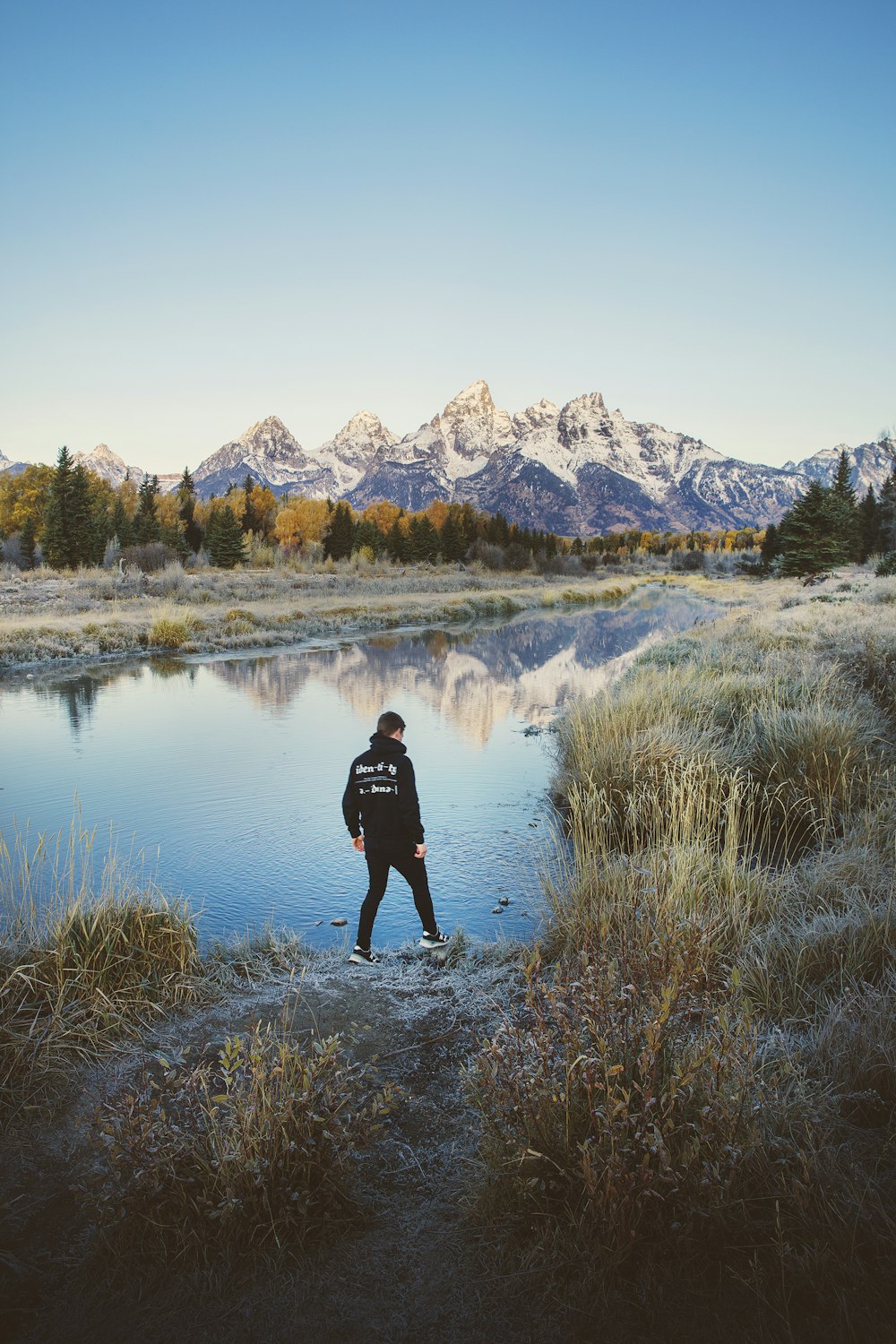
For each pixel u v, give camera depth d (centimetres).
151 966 434
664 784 688
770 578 5919
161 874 637
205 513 7606
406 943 509
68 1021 385
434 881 621
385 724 503
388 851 489
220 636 2492
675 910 450
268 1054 358
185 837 728
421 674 1827
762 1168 262
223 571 5331
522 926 536
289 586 4416
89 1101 340
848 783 698
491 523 9156
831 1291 230
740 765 760
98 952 423
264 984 451
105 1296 245
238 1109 283
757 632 1619
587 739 873
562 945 473
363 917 492
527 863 650
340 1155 278
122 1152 267
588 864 542
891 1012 347
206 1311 239
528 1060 300
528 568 8050
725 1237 249
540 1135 275
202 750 1076
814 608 2102
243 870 650
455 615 3688
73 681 1714
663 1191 256
